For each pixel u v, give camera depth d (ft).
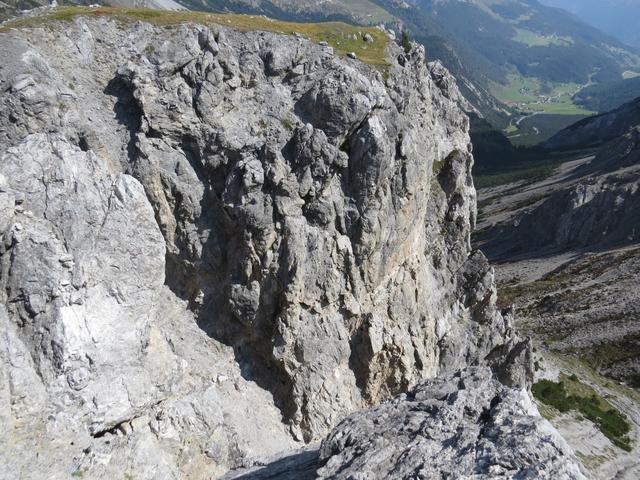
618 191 542.16
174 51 138.82
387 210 153.28
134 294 110.73
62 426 95.96
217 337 149.18
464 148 217.36
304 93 150.10
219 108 143.43
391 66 165.89
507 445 77.66
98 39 141.08
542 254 552.00
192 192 142.72
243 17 169.99
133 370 107.65
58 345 96.73
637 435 243.40
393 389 164.25
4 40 125.39
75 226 104.63
